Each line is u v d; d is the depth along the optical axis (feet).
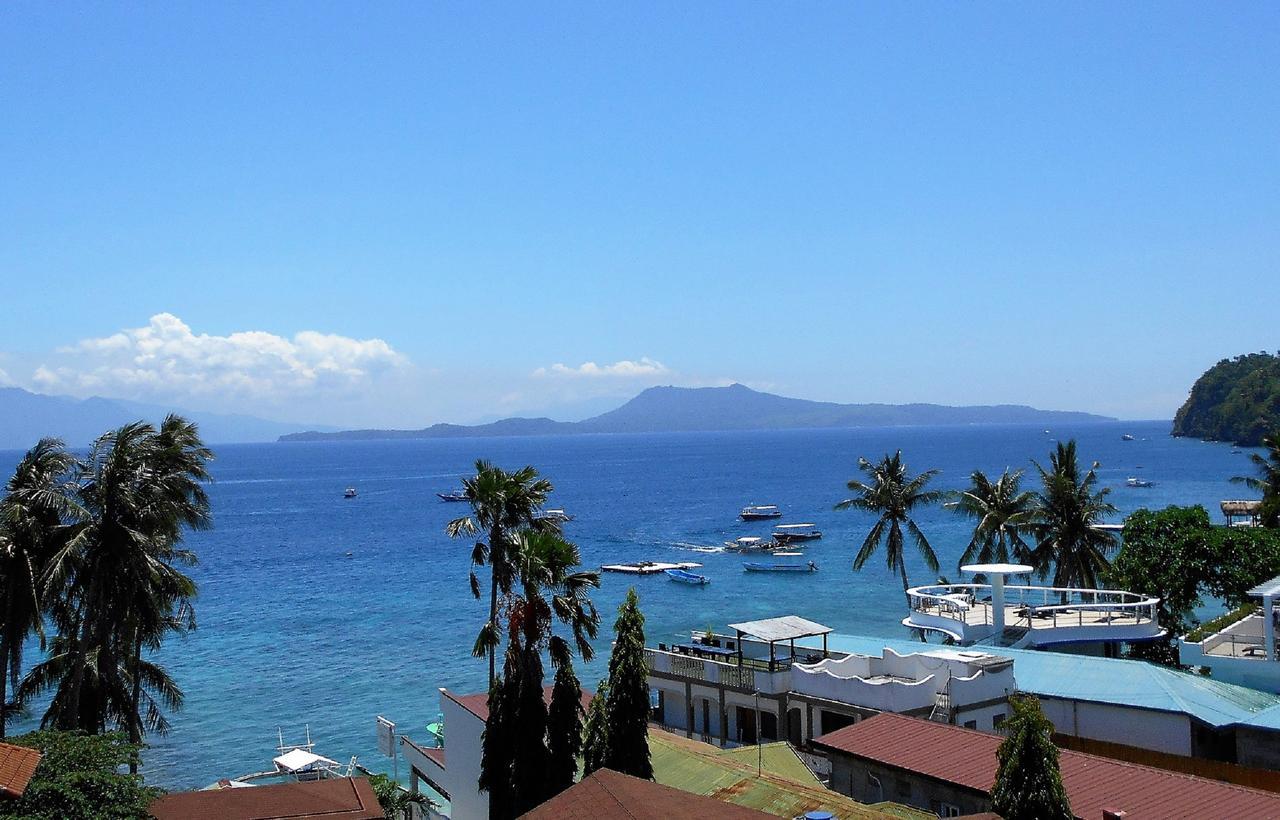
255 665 279.08
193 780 189.67
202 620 348.38
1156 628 177.99
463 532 140.15
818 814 80.64
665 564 487.20
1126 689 134.21
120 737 115.34
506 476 143.54
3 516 136.15
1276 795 91.76
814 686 142.10
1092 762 101.35
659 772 112.37
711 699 154.61
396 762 191.83
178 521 157.58
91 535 138.51
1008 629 178.09
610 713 105.50
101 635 146.61
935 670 137.28
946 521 653.30
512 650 114.52
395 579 441.27
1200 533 196.85
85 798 96.68
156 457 149.48
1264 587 154.40
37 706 234.99
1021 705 77.66
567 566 117.29
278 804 117.91
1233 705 130.31
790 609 355.97
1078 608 185.16
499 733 113.91
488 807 136.36
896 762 109.50
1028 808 75.10
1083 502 231.71
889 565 270.87
